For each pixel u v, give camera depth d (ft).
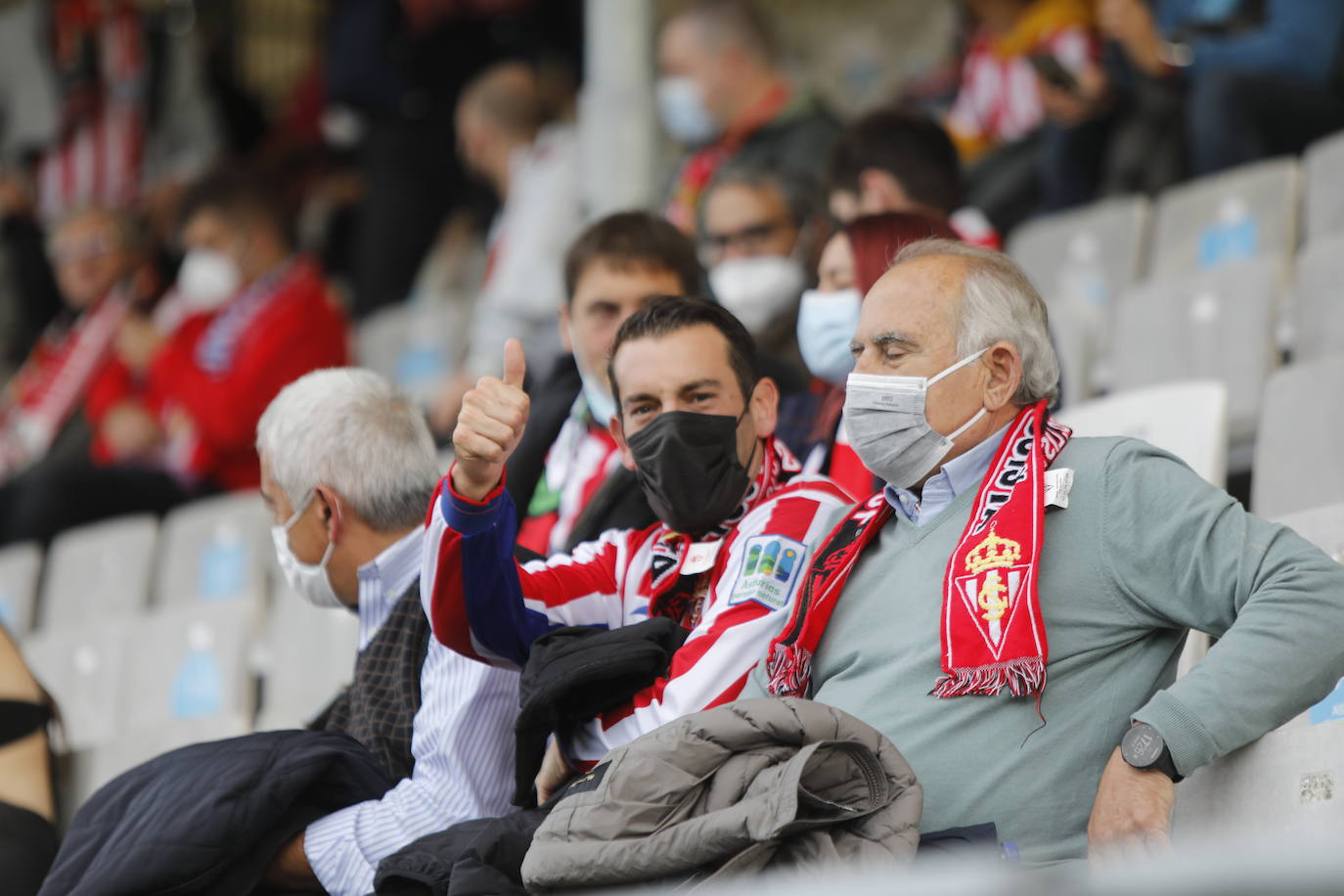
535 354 82.02
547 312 85.20
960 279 34.37
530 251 85.92
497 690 37.09
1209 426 45.80
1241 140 76.28
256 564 73.36
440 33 106.42
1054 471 32.89
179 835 35.94
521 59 106.93
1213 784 31.17
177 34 123.75
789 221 56.18
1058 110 83.35
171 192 104.12
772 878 28.68
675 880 29.30
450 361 92.73
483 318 87.15
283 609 63.16
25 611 78.84
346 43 107.24
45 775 44.11
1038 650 31.19
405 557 39.40
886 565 34.14
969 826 31.07
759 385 36.94
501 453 33.30
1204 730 29.43
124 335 91.61
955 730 31.76
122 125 119.85
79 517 85.05
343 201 116.47
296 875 37.29
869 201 53.88
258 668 63.00
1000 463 33.42
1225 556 31.32
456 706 37.14
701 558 36.32
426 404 86.53
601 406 46.85
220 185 89.35
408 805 36.65
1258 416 59.06
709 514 35.88
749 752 30.07
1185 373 61.57
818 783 29.50
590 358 46.73
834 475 43.14
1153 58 80.02
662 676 34.50
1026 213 86.53
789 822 27.99
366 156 108.47
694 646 34.53
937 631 32.63
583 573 37.42
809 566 34.76
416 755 37.65
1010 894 16.42
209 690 62.34
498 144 91.30
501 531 34.24
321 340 88.94
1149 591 31.86
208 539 75.05
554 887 29.94
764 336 54.08
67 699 64.95
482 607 34.76
